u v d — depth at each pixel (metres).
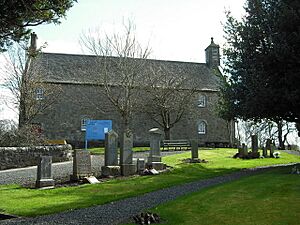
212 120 40.78
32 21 9.62
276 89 17.50
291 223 7.18
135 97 34.22
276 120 21.56
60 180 14.94
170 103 36.22
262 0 19.23
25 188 13.30
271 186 11.21
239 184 12.29
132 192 12.23
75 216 8.95
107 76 35.34
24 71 31.34
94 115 36.69
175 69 42.25
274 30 18.12
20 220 8.66
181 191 12.27
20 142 22.12
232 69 20.50
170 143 31.64
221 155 26.03
